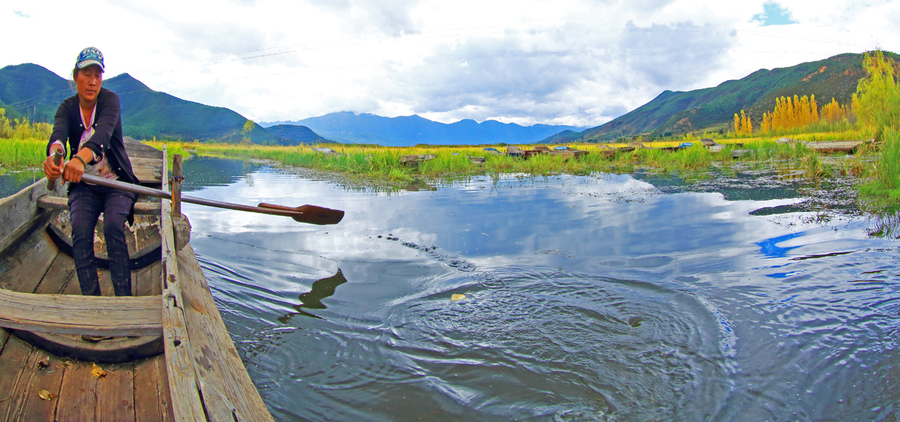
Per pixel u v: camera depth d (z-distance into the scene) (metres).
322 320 3.37
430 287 3.99
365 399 2.43
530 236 5.72
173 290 2.27
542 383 2.57
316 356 2.87
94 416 1.96
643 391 2.47
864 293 3.50
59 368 2.26
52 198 3.58
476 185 11.65
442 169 16.64
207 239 5.64
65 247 3.77
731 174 12.98
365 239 5.66
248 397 1.91
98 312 2.12
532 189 10.45
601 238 5.55
